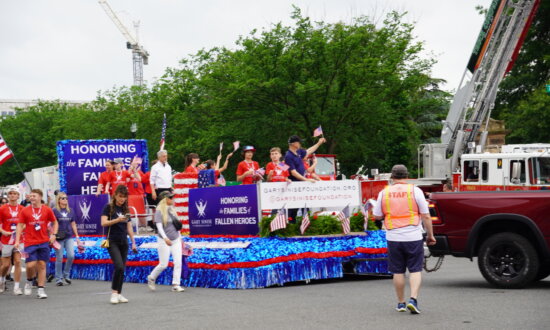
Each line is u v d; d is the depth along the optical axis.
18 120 75.38
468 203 10.93
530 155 21.89
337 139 31.95
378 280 13.12
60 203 14.75
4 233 13.55
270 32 30.62
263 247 12.23
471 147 24.09
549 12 44.16
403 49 31.58
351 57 30.98
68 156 18.30
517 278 10.47
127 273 14.65
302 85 29.12
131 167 16.41
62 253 14.74
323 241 12.91
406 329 7.46
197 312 9.35
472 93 26.64
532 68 47.38
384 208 8.73
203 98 39.81
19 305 11.26
